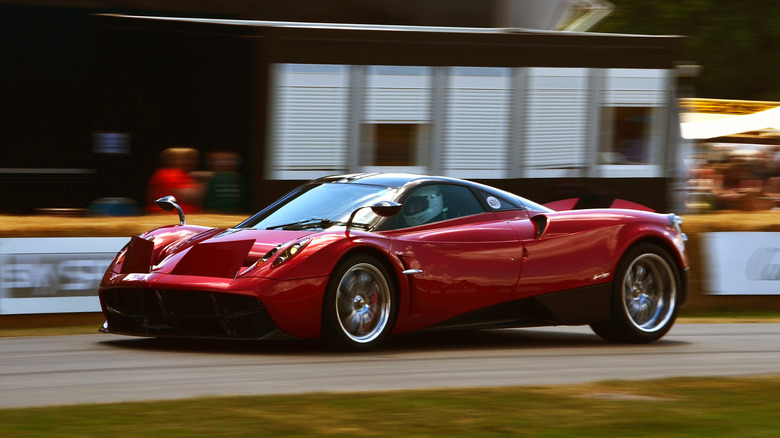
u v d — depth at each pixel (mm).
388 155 24484
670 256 16047
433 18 30328
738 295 22797
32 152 27203
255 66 23375
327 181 15477
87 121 27375
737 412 9086
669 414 8828
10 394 9805
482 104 25172
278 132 23453
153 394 9836
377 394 9562
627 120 26547
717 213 24359
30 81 27328
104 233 17734
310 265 13000
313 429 7848
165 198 15547
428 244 13953
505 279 14523
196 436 7500
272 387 10383
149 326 13797
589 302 15266
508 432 7918
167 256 13953
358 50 23938
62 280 17391
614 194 26312
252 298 12789
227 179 22844
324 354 13219
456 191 14914
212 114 24453
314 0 29812
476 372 11914
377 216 14023
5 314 16859
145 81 26094
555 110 25844
